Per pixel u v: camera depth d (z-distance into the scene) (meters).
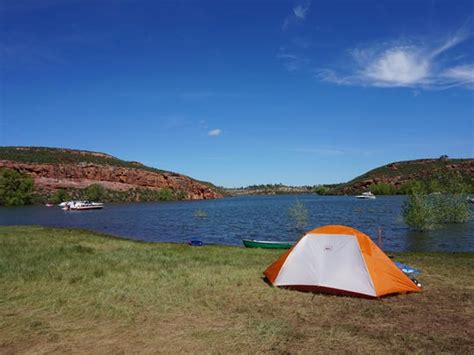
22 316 8.01
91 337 7.00
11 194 111.12
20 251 17.03
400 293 10.12
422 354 6.34
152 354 6.31
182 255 17.31
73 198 130.25
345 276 10.09
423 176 138.00
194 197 182.00
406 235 29.33
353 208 71.56
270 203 114.25
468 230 31.16
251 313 8.45
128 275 11.95
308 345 6.67
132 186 157.12
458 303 9.32
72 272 12.19
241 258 16.75
